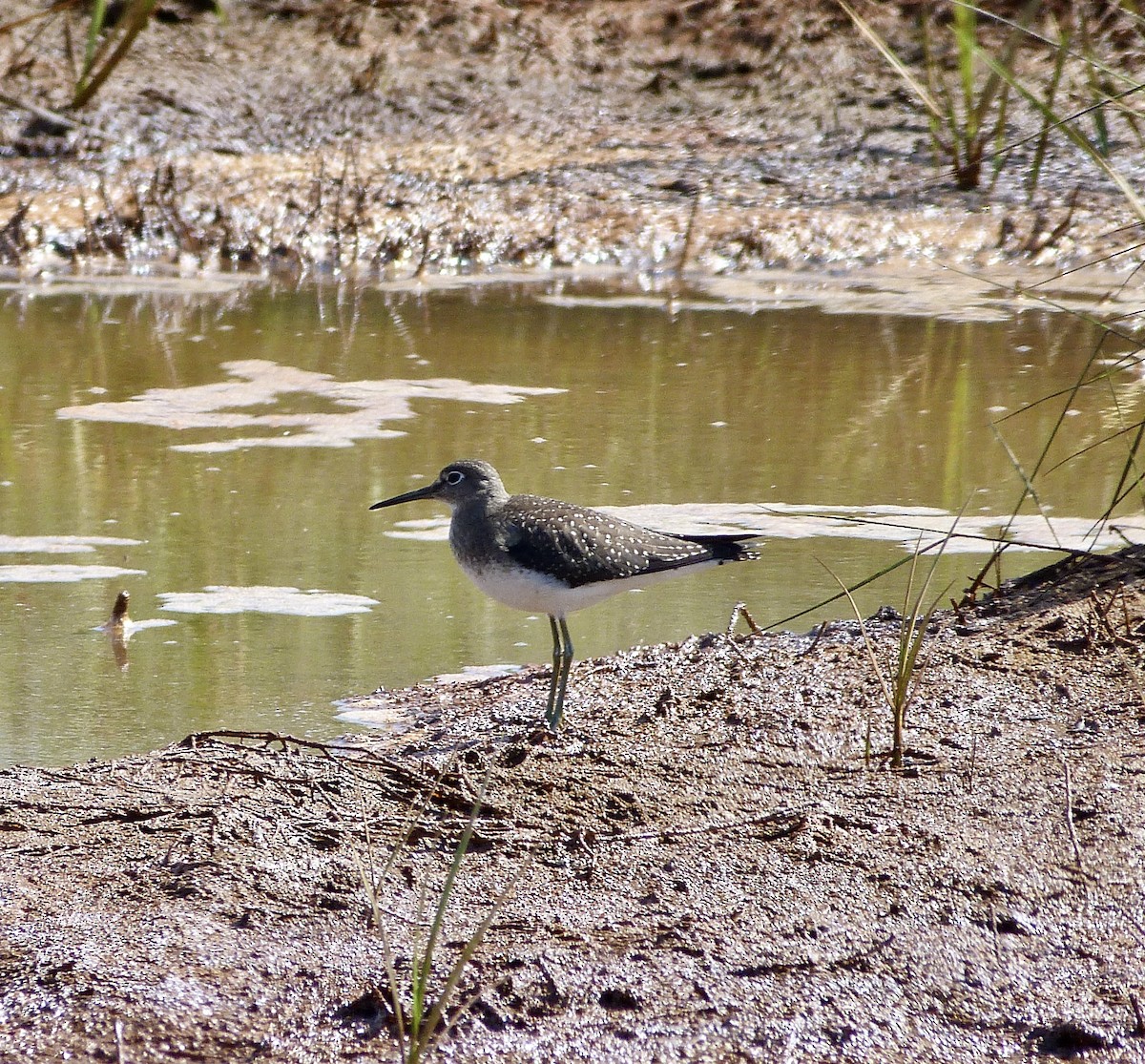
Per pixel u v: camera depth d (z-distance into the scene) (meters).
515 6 29.33
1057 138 24.75
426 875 7.25
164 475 14.29
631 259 23.27
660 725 9.22
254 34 28.11
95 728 9.41
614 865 7.36
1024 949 6.59
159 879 7.16
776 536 12.80
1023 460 14.69
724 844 7.55
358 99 27.03
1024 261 22.61
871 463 14.66
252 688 10.15
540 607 10.35
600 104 27.50
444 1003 5.66
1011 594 11.28
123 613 11.08
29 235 22.92
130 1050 5.89
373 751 8.89
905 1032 6.03
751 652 10.48
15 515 13.19
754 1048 5.93
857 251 23.12
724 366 18.09
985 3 27.25
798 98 27.25
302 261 23.20
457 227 23.69
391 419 16.03
